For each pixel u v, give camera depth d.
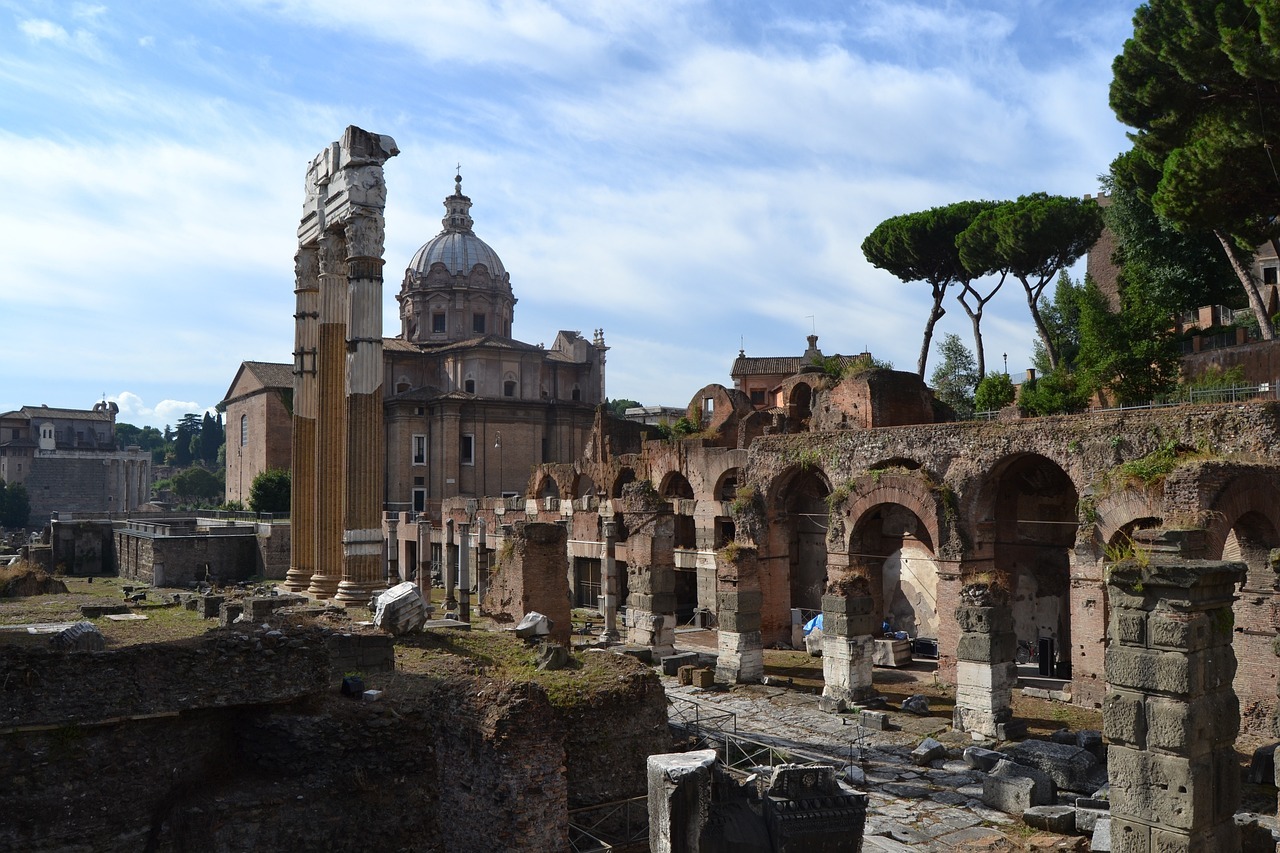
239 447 105.62
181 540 70.81
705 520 53.84
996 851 20.81
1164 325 48.53
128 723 17.12
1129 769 15.82
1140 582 15.72
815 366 65.62
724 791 14.55
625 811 20.23
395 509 90.12
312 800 17.88
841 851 13.89
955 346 76.94
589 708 20.59
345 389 42.25
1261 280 69.94
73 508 140.62
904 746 29.31
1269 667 28.39
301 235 46.00
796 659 43.44
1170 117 45.53
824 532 51.72
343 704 19.77
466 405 91.88
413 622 28.69
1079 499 33.53
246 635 18.67
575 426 96.81
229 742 18.72
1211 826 15.33
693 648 46.09
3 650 16.27
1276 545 28.53
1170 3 44.72
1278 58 36.81
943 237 67.88
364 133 40.50
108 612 36.91
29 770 16.16
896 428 39.25
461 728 17.03
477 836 16.58
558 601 34.91
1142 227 63.03
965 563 36.28
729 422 64.50
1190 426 30.75
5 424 144.00
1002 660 30.42
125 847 16.86
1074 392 49.97
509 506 73.12
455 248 104.25
